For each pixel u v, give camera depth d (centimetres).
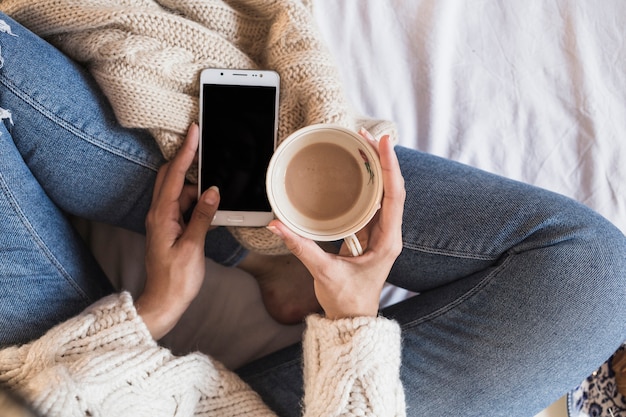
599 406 102
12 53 74
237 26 81
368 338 68
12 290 77
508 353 82
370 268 69
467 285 85
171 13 80
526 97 105
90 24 75
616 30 102
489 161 106
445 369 83
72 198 83
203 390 76
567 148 105
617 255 82
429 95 105
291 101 76
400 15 104
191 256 75
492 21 104
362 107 106
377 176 62
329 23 104
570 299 81
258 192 77
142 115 74
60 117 76
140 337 71
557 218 82
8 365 69
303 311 98
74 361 68
